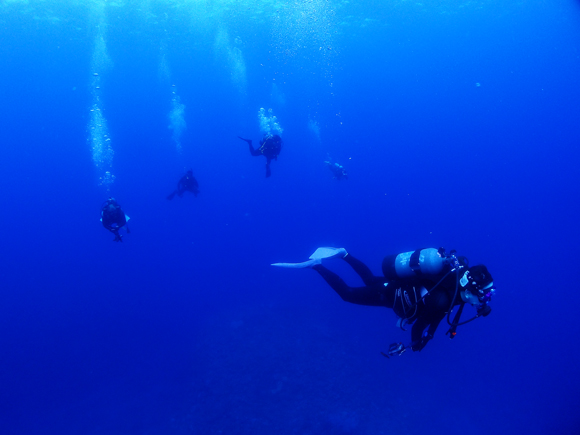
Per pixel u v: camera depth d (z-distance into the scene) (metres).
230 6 24.77
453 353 17.42
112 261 41.31
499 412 14.01
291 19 28.97
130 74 43.38
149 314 19.98
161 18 25.95
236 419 10.73
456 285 2.48
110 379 14.80
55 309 23.53
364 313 16.39
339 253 3.75
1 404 14.47
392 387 12.70
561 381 16.56
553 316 26.25
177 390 12.66
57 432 12.52
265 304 17.14
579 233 69.62
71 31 28.05
